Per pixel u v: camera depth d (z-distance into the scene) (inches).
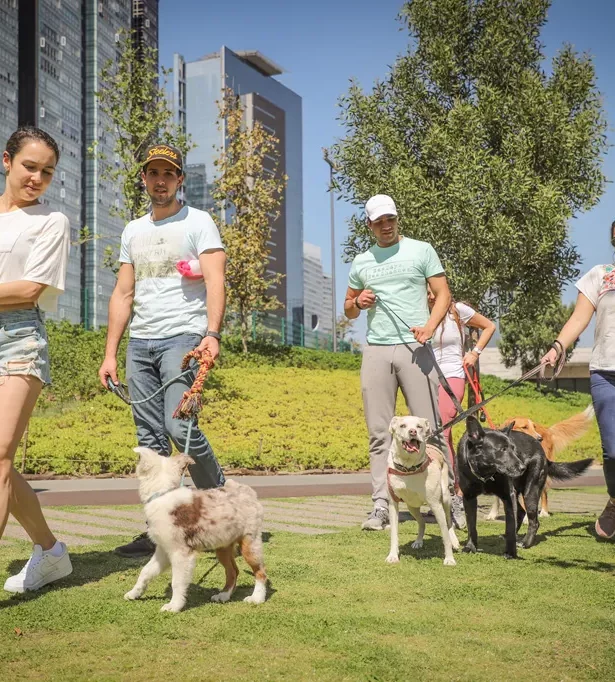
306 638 133.6
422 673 116.7
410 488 203.8
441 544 234.5
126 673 115.8
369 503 344.8
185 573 151.9
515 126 794.2
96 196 4579.2
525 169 757.3
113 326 213.5
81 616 145.6
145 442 210.4
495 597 164.9
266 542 231.0
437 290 264.5
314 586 174.6
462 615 150.3
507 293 818.2
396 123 839.7
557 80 829.8
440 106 823.7
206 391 717.9
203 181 7603.4
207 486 206.2
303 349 1115.9
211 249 202.4
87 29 4722.0
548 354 225.8
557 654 126.6
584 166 797.9
